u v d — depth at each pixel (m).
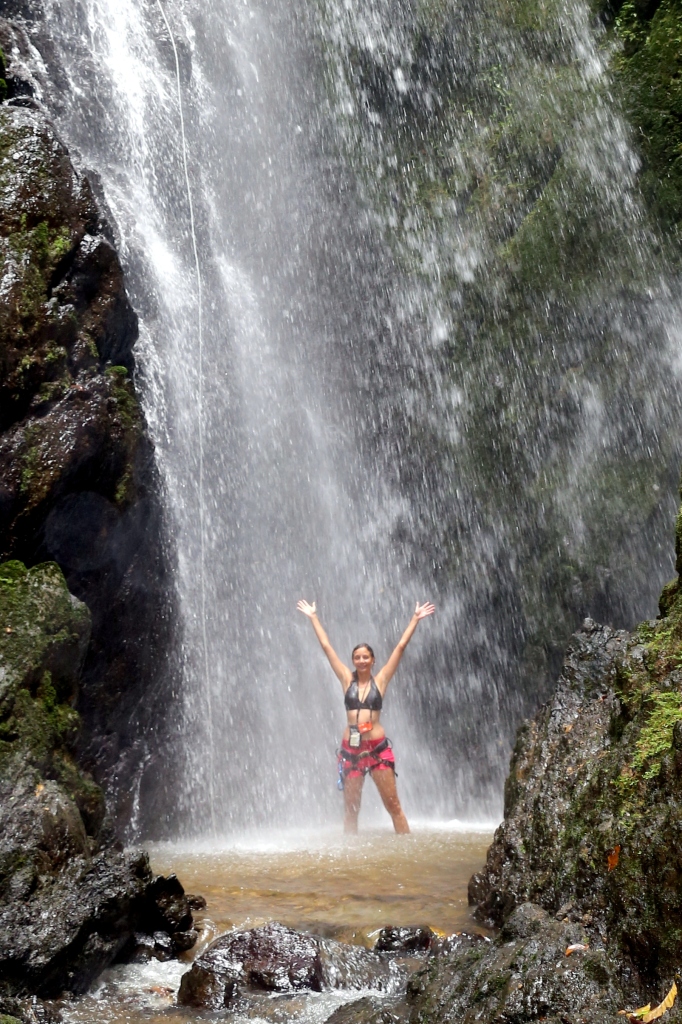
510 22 13.86
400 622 12.65
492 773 11.61
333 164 14.75
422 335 13.50
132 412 7.19
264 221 14.09
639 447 11.45
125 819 7.77
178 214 12.45
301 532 12.07
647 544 11.12
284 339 13.56
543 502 11.92
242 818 9.38
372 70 14.78
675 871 3.26
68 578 6.95
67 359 6.59
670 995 3.01
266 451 11.97
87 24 12.14
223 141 13.80
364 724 8.06
